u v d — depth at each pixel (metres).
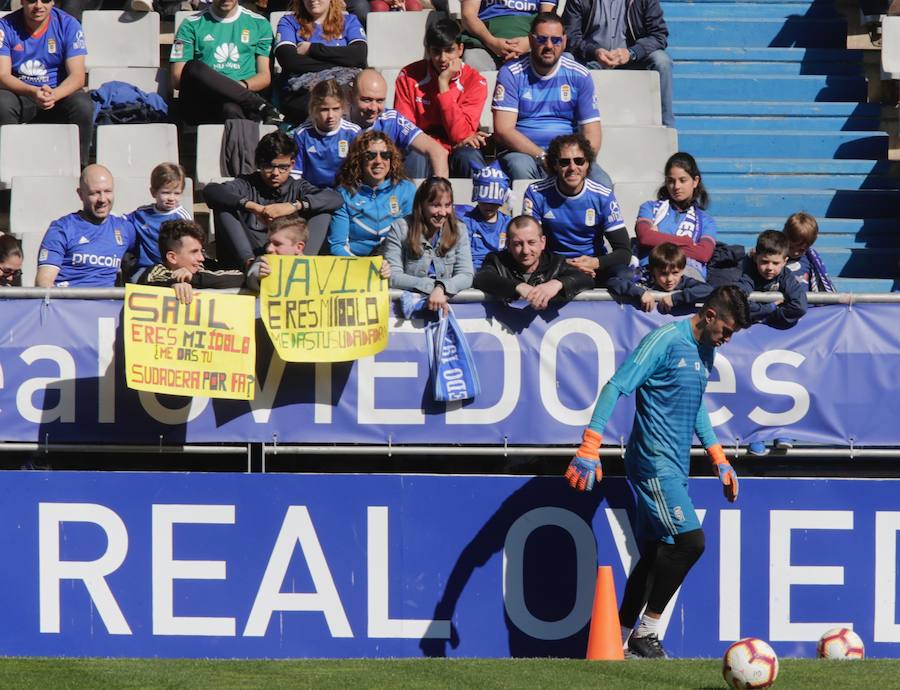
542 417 24.78
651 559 23.11
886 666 20.28
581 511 24.50
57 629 24.25
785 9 42.22
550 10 38.19
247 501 24.31
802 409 24.81
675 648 24.25
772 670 17.92
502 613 24.44
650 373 22.02
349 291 24.55
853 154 38.06
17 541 24.27
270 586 24.30
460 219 28.16
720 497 24.30
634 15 37.62
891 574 24.28
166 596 24.28
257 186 27.52
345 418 24.84
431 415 24.81
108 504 24.31
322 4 35.88
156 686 18.41
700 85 39.75
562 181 26.80
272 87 37.84
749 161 37.44
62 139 34.91
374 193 28.02
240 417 24.86
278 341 24.42
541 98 32.94
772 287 25.41
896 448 25.09
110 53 39.59
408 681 18.72
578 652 24.42
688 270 27.06
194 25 37.16
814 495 24.30
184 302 24.45
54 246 28.16
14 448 24.72
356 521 24.38
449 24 33.12
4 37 35.47
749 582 24.27
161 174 28.77
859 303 24.94
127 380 24.14
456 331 24.72
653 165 35.03
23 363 24.70
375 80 30.98
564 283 24.48
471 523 24.41
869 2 40.28
